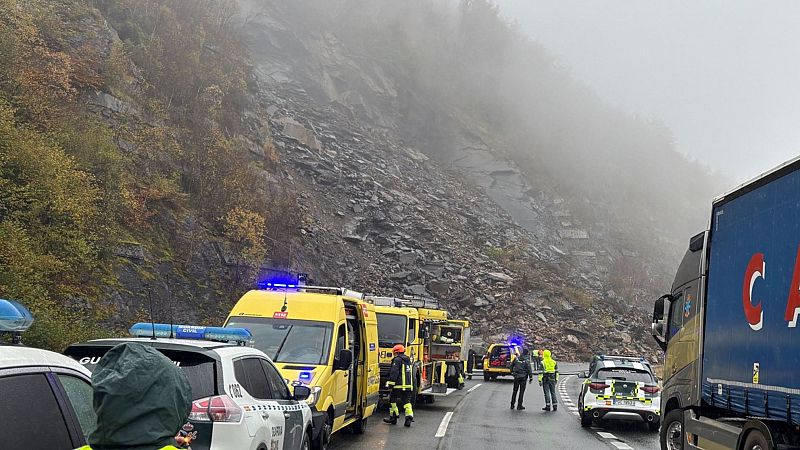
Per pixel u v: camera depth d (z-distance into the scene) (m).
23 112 24.81
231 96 49.66
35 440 4.23
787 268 8.49
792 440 8.64
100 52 33.59
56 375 4.68
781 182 8.78
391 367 17.48
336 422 12.91
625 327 64.88
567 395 29.66
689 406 11.73
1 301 4.72
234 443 6.64
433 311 25.94
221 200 35.44
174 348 7.02
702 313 11.22
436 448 14.05
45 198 21.28
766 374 8.88
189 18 51.25
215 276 31.14
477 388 32.09
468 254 65.12
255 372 8.08
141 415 3.28
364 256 56.03
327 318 13.01
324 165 64.06
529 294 62.34
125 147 31.19
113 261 24.61
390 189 69.12
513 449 14.37
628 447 15.30
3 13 27.41
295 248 43.31
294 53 87.06
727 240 10.43
